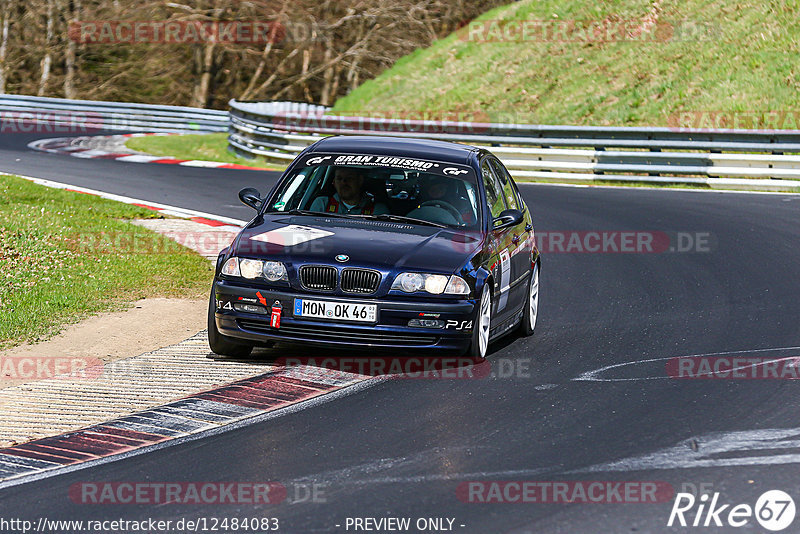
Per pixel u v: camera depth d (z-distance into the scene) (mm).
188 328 33656
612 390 26469
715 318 36031
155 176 77688
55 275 39875
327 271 27797
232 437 22516
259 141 94000
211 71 163625
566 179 78375
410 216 30812
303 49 158375
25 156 90062
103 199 63281
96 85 167750
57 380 27359
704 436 22531
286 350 30766
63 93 167375
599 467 20500
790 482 19594
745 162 73625
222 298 28594
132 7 160000
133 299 37281
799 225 56500
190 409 24719
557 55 115375
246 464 20688
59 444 22203
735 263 46688
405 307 27469
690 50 104500
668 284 42406
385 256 28109
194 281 40812
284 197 31953
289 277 27906
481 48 124750
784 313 36656
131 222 55125
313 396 25828
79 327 33125
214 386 26781
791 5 103938
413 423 23469
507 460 20906
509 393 26125
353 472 20156
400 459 20938
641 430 22984
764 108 91250
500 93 112438
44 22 167375
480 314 28375
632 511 18125
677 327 34625
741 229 55500
